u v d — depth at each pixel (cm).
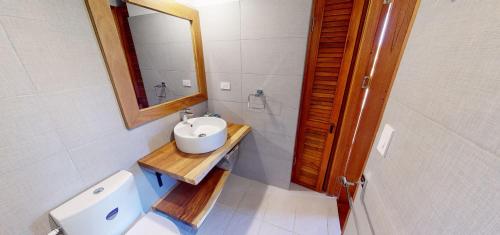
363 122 136
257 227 153
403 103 57
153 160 121
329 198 180
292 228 152
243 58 152
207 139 124
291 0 123
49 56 77
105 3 91
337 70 139
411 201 47
